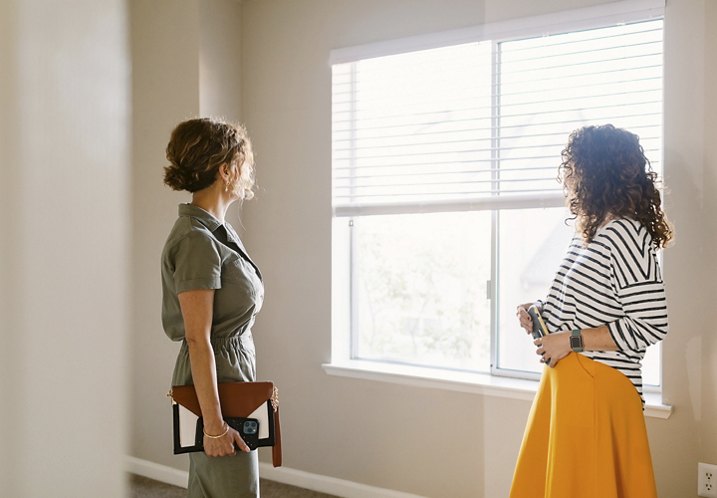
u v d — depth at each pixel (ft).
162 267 5.24
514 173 8.52
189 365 5.18
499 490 8.32
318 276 9.80
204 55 9.69
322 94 9.72
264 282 10.28
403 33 9.07
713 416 7.02
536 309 6.45
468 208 8.70
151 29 9.96
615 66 7.81
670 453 7.24
